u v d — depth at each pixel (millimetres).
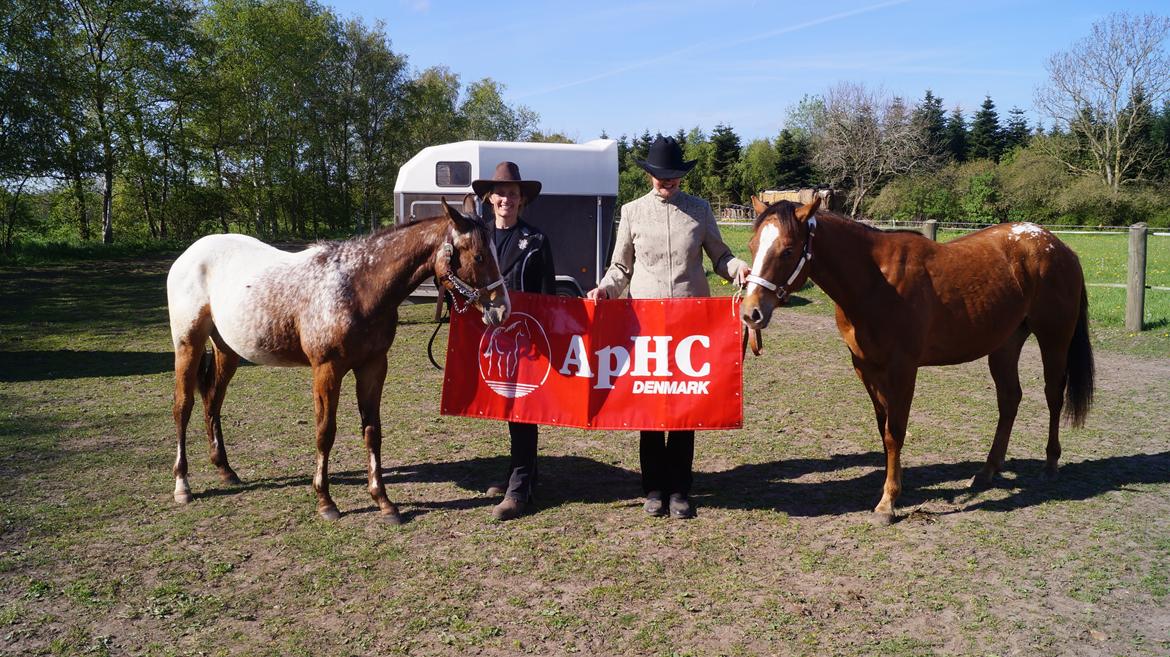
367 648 3039
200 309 4672
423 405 7180
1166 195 40594
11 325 12352
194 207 34875
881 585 3553
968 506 4535
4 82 22641
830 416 6680
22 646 3057
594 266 11820
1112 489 4746
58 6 24562
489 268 4066
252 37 35531
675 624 3219
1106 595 3418
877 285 4262
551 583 3605
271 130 37625
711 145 67625
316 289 4281
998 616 3246
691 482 4562
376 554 3920
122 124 29531
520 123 61906
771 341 10398
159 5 29203
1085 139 44188
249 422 6500
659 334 4371
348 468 5336
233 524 4305
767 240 3973
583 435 6238
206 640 3100
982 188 45031
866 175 52469
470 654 2996
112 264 25031
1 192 26609
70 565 3766
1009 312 4688
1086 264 21297
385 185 44844
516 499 4445
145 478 5055
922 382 7824
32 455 5500
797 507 4574
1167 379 7598
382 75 42656
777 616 3275
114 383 8031
